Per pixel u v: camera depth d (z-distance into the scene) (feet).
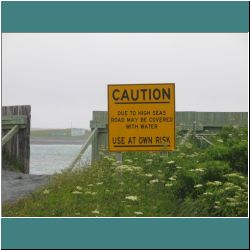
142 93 54.65
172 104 54.49
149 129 54.60
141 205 46.93
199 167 48.91
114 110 54.75
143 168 58.49
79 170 60.54
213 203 43.52
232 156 52.16
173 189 48.85
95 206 46.62
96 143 81.15
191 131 83.76
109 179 55.16
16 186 62.64
